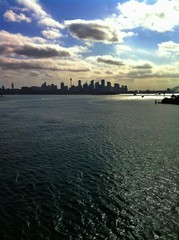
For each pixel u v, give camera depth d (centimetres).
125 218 2380
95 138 6012
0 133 6662
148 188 3027
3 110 14512
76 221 2325
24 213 2458
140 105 19362
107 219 2361
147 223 2305
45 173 3522
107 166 3841
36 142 5544
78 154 4534
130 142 5556
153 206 2600
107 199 2742
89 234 2142
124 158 4284
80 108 16250
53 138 6000
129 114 12100
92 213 2459
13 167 3784
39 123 8725
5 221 2325
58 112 13200
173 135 6350
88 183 3167
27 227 2239
